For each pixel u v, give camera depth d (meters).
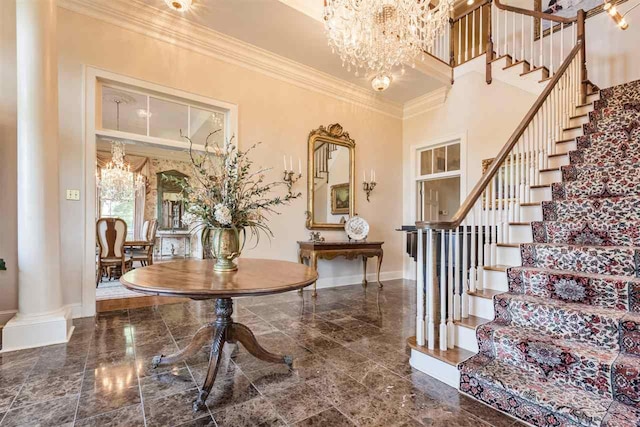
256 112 4.20
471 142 4.86
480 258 2.44
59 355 2.24
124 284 1.68
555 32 4.71
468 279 2.45
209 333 2.04
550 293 2.06
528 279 2.17
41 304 2.49
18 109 2.51
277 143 4.38
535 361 1.72
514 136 2.76
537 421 1.49
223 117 4.11
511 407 1.59
